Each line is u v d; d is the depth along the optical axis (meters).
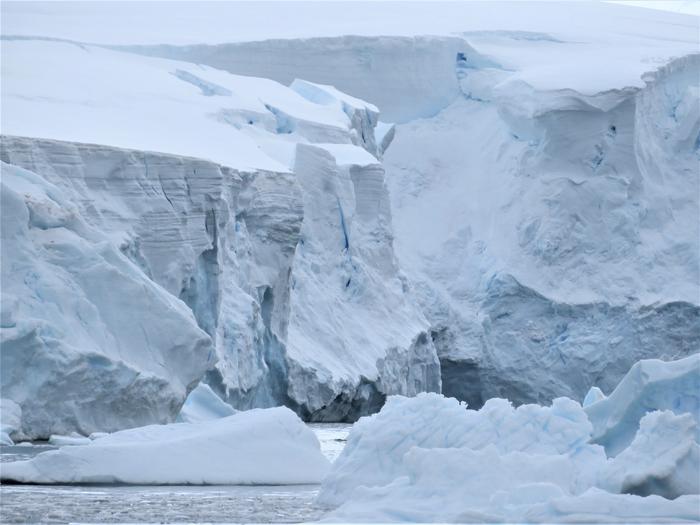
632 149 85.88
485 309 85.50
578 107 85.75
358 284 69.31
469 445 18.39
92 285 35.62
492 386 84.31
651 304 83.38
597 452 18.39
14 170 38.28
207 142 61.06
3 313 32.81
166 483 22.62
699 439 18.55
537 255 85.75
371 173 73.00
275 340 56.53
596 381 82.62
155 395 35.03
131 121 60.91
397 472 18.47
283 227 57.59
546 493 15.84
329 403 59.25
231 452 23.38
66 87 64.75
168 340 35.97
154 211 46.62
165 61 84.56
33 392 32.81
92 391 33.75
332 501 18.67
